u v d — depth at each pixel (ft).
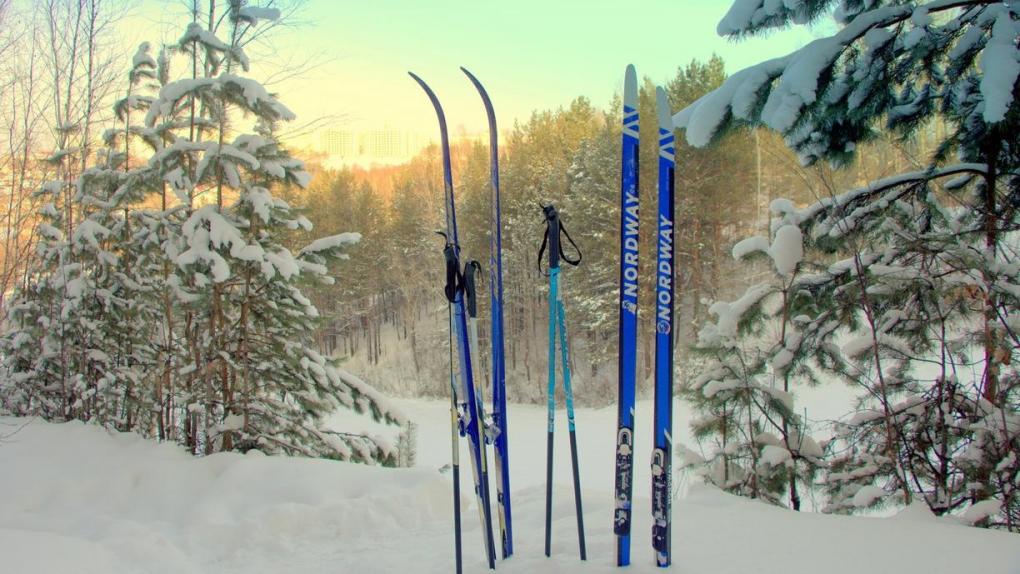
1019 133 12.62
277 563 12.80
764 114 11.82
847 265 14.84
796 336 14.73
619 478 8.77
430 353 101.91
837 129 13.75
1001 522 11.54
